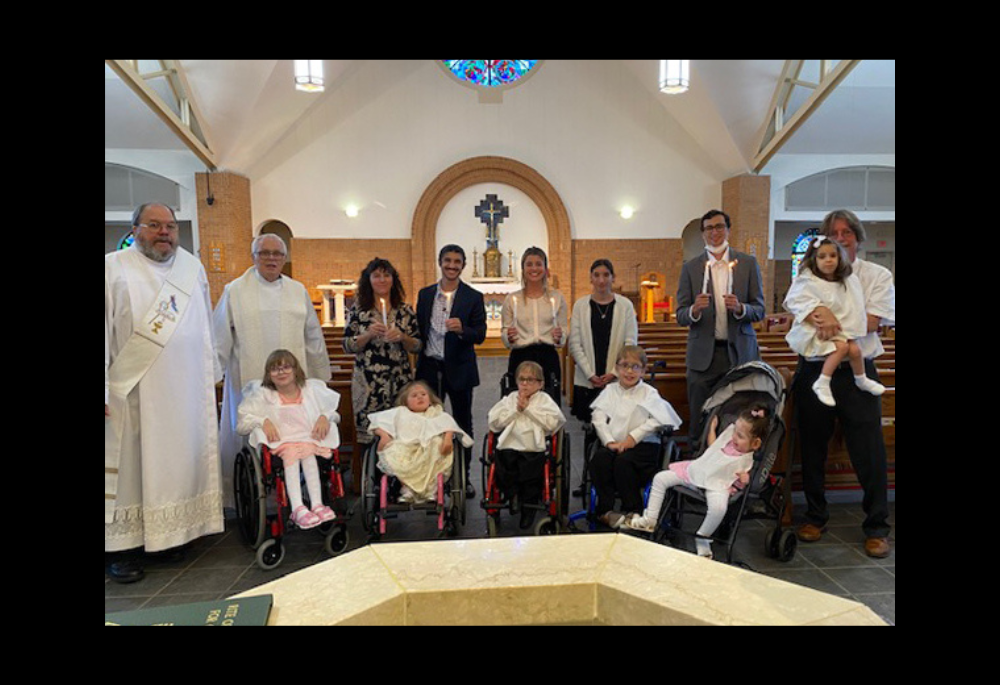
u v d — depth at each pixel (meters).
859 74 12.04
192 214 12.03
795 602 1.02
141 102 11.20
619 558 1.18
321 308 12.71
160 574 3.09
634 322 4.17
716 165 13.18
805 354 3.15
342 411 4.23
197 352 3.29
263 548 3.10
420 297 4.14
